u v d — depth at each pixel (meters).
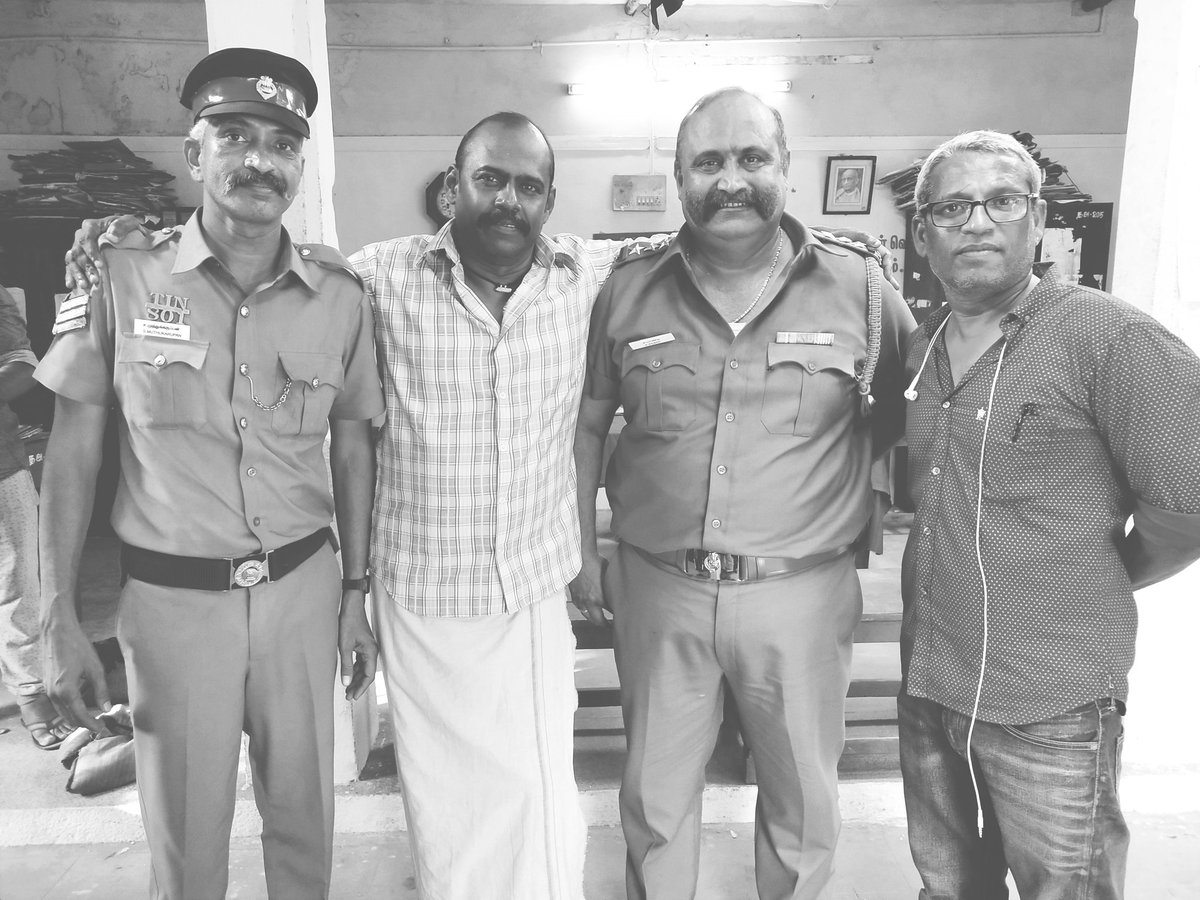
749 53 6.16
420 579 1.66
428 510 1.65
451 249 1.57
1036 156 5.82
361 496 1.72
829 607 1.72
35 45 5.97
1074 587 1.36
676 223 6.30
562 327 1.68
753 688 1.71
